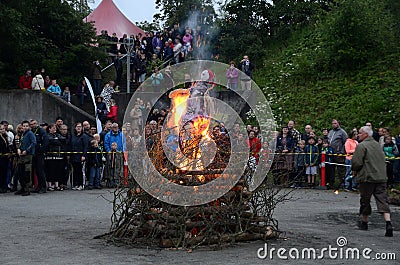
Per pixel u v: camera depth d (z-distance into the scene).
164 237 8.04
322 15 29.58
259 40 29.27
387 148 16.77
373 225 10.70
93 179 17.27
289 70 25.95
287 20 31.03
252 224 8.60
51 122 23.47
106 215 11.52
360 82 23.61
